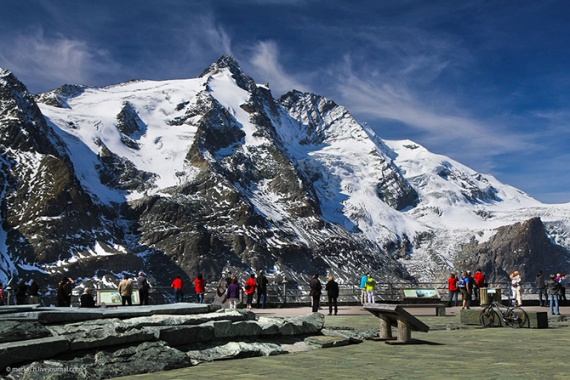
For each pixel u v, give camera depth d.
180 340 19.25
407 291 48.19
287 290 60.66
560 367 17.08
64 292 38.59
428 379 15.11
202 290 51.75
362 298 54.72
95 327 18.17
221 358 19.17
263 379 15.50
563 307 52.12
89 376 15.95
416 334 27.64
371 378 15.40
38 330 17.16
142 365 17.06
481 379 15.02
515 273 48.84
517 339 25.33
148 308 21.77
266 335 22.12
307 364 18.19
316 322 24.44
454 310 48.69
